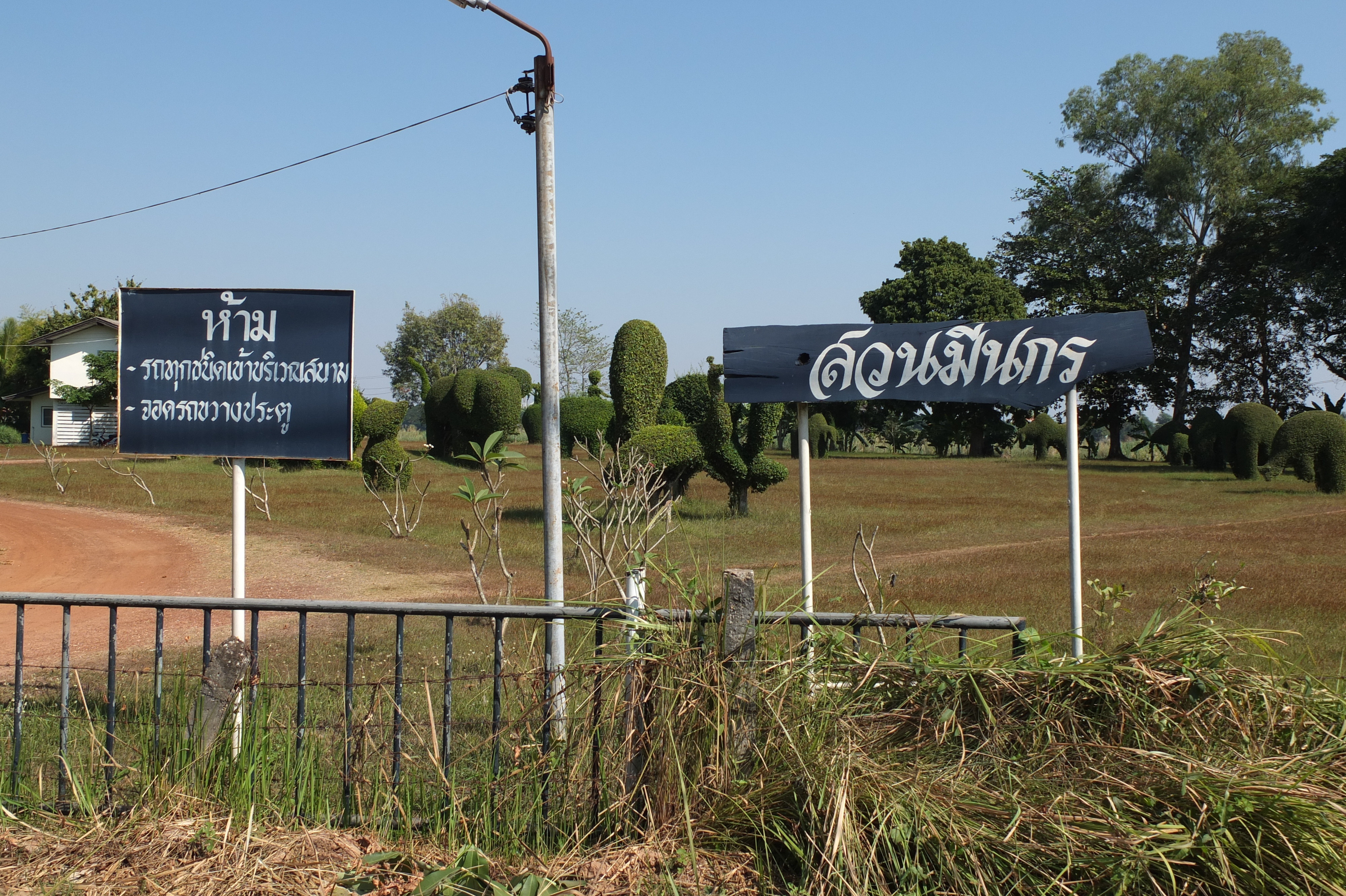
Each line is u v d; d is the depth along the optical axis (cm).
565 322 6278
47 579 1205
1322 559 1346
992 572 1225
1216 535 1659
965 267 5378
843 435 6388
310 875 349
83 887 340
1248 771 322
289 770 392
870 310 5441
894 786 339
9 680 662
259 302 465
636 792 367
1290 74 4797
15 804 392
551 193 520
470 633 826
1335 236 4231
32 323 5731
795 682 368
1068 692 373
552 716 384
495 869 350
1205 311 5128
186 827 370
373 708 414
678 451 1811
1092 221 5262
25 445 4825
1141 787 333
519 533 1591
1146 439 5200
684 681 361
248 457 462
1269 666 430
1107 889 308
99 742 416
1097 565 1294
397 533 1574
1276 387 5284
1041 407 459
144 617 979
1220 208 4831
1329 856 296
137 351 466
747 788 353
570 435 3178
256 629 401
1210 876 306
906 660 383
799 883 335
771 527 1747
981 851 324
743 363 484
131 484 2405
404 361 8994
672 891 325
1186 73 4819
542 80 521
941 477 3372
